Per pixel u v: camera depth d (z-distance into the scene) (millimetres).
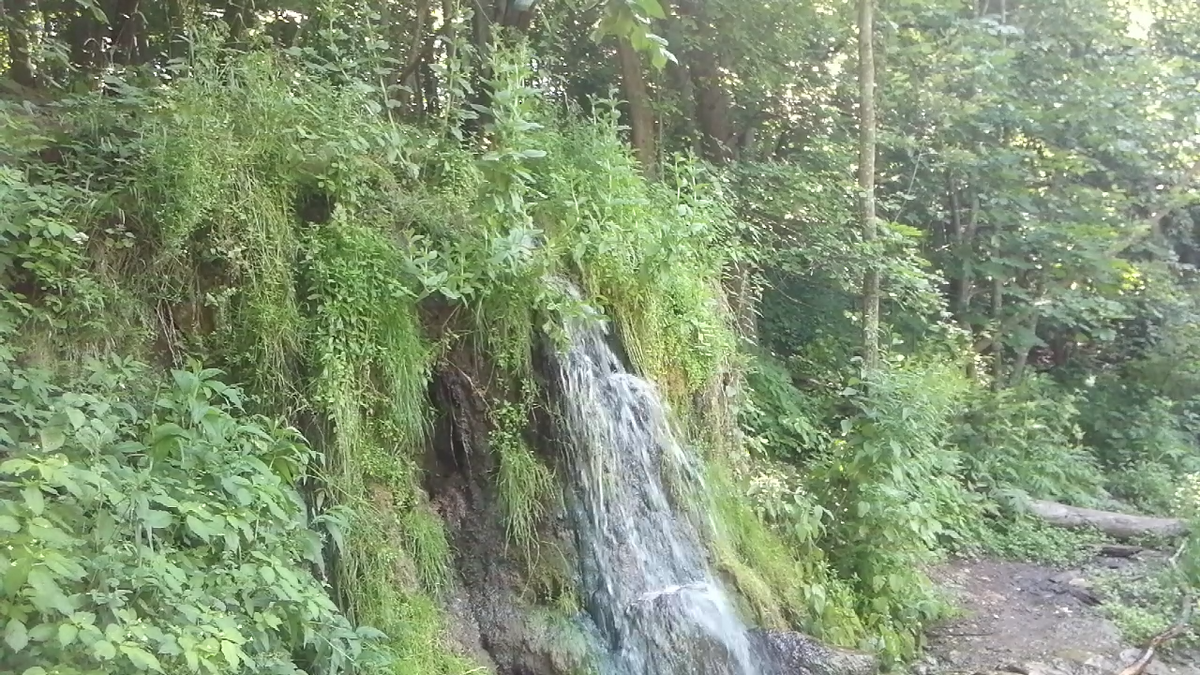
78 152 4238
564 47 9375
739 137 10758
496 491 4949
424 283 4578
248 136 4523
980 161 10648
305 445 4125
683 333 6387
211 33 5270
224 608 2957
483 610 4746
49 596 2324
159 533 3195
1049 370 12844
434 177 5684
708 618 5203
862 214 8867
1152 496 10164
